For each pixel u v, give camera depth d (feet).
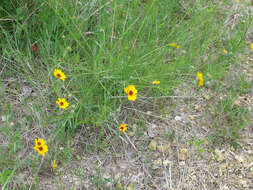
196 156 3.20
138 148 3.21
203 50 4.25
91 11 4.13
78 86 3.48
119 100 3.51
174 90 3.76
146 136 3.32
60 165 2.99
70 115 3.04
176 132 3.39
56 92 3.32
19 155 2.98
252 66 4.32
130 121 3.43
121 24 4.02
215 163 3.16
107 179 2.85
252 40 4.74
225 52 4.15
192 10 4.66
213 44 4.52
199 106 3.68
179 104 3.68
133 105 3.57
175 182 2.99
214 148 3.28
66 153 3.02
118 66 3.49
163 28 4.32
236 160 3.18
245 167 3.13
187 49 4.16
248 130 3.45
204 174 3.07
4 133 3.08
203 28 4.57
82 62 3.59
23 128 3.15
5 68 3.65
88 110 3.24
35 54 3.81
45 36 3.68
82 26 3.92
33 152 3.01
